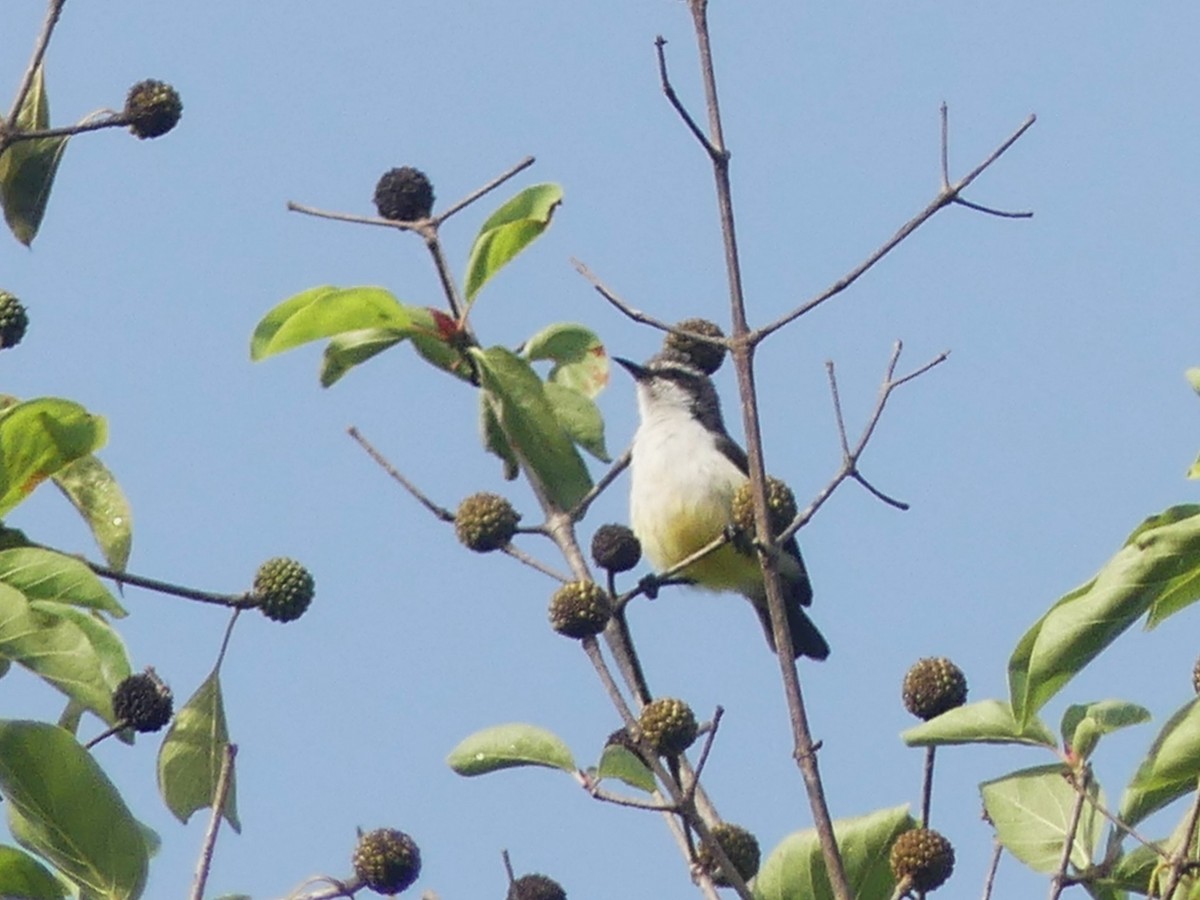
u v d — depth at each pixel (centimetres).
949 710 1098
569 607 1120
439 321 1266
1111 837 1020
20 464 1088
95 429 1089
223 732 1116
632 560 1258
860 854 1084
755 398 1051
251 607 1119
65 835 950
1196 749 912
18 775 948
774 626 1034
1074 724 1051
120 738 1110
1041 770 1051
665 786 1019
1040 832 1045
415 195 1305
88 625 1104
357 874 1003
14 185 1277
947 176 1066
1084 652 926
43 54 1173
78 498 1206
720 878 1054
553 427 1245
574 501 1247
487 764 1047
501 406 1243
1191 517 925
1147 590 916
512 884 1042
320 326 1238
